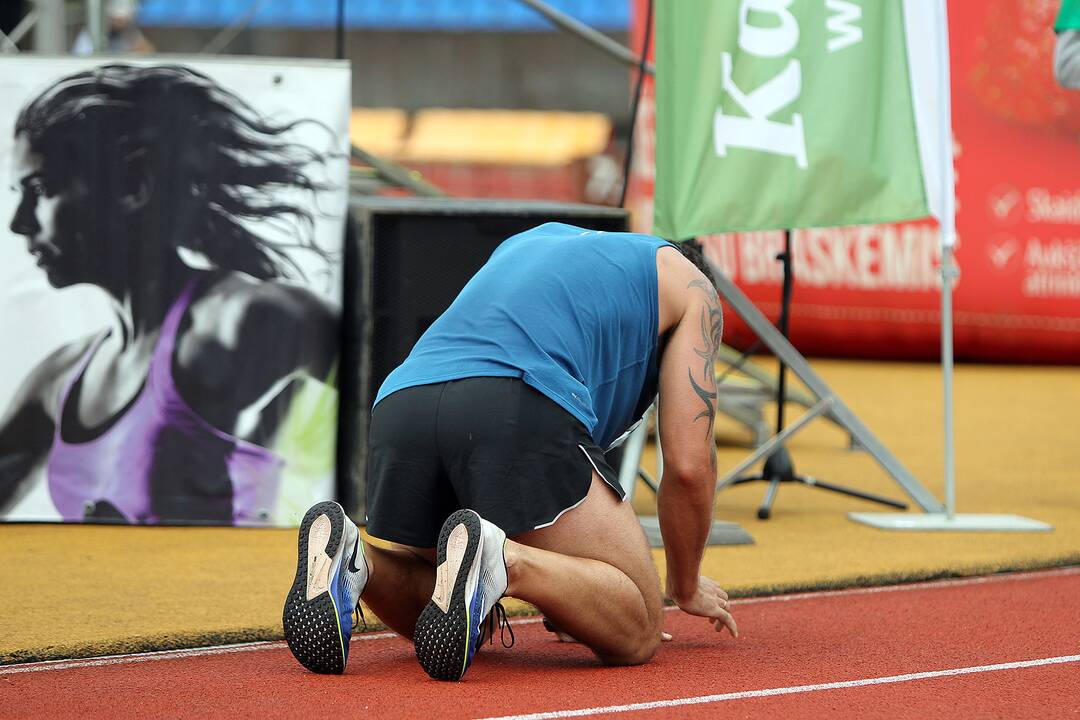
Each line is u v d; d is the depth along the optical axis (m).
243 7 50.22
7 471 15.97
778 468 17.69
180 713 8.42
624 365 9.66
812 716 8.48
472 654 8.94
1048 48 37.25
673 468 9.47
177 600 11.99
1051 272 37.84
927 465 22.27
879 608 12.39
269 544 15.05
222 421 16.05
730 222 15.09
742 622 11.74
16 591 12.33
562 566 9.11
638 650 9.77
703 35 15.06
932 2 15.68
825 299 38.69
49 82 15.94
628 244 9.91
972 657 10.31
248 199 16.05
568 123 53.09
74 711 8.51
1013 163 37.59
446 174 51.94
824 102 15.21
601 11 52.22
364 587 9.63
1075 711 8.70
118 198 16.00
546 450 9.15
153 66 15.95
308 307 16.12
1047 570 14.48
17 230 15.97
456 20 52.03
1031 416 28.94
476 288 9.80
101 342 16.00
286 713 8.39
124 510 16.00
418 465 9.41
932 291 38.09
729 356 24.75
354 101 52.72
